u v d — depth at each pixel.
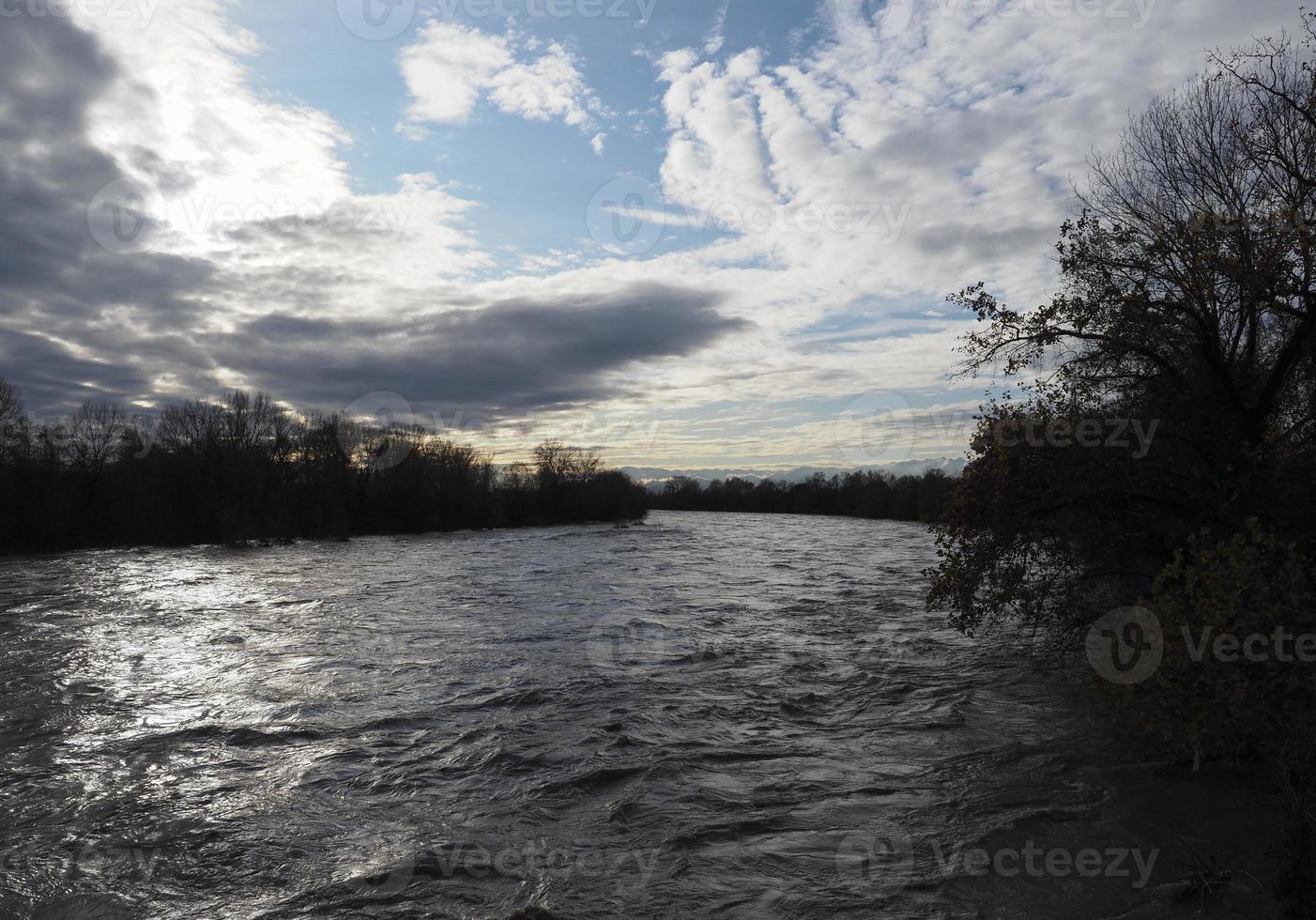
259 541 53.28
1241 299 10.73
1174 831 7.61
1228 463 10.76
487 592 27.53
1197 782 8.67
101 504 51.22
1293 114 12.41
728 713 12.34
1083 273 12.25
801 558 41.81
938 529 12.73
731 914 6.38
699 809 8.58
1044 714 11.87
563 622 21.00
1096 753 9.96
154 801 8.95
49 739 11.20
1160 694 8.44
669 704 12.86
